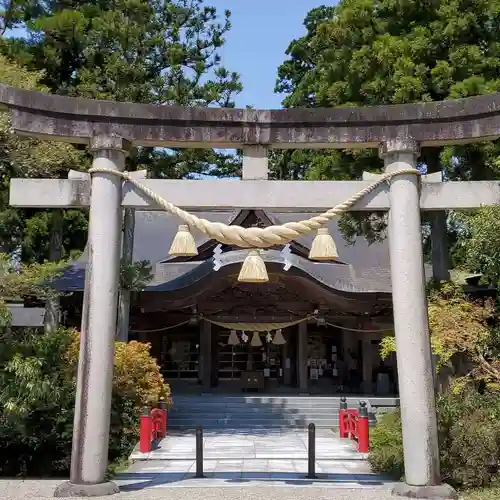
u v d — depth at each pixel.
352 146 9.28
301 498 8.27
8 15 22.12
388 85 15.39
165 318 22.64
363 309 20.88
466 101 8.80
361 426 13.71
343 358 25.81
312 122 9.10
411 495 8.05
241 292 22.12
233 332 24.14
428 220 17.88
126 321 16.69
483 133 8.73
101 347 8.43
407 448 8.28
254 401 20.20
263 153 9.16
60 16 20.31
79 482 8.17
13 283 13.07
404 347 8.47
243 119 9.08
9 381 9.99
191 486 9.25
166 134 9.02
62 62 21.78
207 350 23.89
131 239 17.42
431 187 8.99
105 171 8.79
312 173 18.69
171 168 19.84
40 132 8.78
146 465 11.90
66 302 20.19
